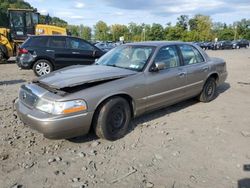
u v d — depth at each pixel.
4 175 3.91
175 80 6.00
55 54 11.41
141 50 5.90
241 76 12.11
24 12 18.95
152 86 5.48
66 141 4.92
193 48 6.87
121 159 4.37
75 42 11.81
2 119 5.84
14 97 7.63
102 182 3.78
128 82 5.09
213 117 6.27
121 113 5.02
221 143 4.95
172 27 95.31
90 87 4.69
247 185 3.75
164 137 5.16
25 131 5.29
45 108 4.39
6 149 4.61
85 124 4.56
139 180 3.83
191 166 4.19
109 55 6.31
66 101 4.35
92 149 4.66
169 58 6.04
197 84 6.74
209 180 3.85
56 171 4.02
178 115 6.36
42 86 4.80
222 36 103.44
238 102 7.53
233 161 4.34
